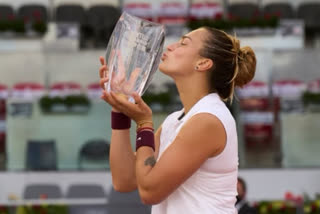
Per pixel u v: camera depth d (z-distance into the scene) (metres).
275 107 16.50
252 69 3.79
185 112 3.71
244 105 16.44
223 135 3.45
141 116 3.55
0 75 17.73
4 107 16.05
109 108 16.11
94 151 15.91
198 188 3.47
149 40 3.46
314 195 16.02
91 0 25.53
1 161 15.86
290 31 22.12
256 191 16.05
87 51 18.08
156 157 3.81
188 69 3.63
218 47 3.62
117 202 12.74
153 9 24.08
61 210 12.96
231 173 3.53
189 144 3.39
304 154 16.30
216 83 3.65
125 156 3.69
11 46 21.67
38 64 17.91
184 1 25.05
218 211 3.47
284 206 13.04
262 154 16.28
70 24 21.92
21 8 24.70
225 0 25.48
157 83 16.36
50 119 16.03
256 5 25.38
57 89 17.22
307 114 16.38
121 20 3.50
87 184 14.47
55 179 15.77
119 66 3.46
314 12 25.12
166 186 3.37
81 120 16.03
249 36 22.06
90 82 17.83
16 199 14.09
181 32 21.53
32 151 15.90
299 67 17.47
